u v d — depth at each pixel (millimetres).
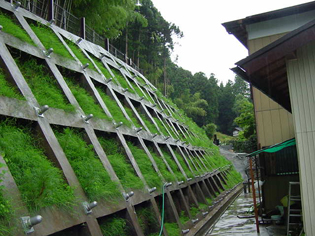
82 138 5840
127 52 32094
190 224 8758
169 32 38562
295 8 11078
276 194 10984
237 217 11156
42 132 4594
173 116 17938
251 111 22438
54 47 7270
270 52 5621
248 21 11773
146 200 6539
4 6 6715
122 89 10523
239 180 24938
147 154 8258
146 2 35781
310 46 5824
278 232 8109
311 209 5457
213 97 68375
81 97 6699
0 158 3477
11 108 4262
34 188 3555
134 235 5465
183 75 65438
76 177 4609
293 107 5781
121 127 7727
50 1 9523
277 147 8172
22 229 3098
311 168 5570
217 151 25000
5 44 5438
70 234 4195
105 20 16484
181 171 10461
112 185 5293
